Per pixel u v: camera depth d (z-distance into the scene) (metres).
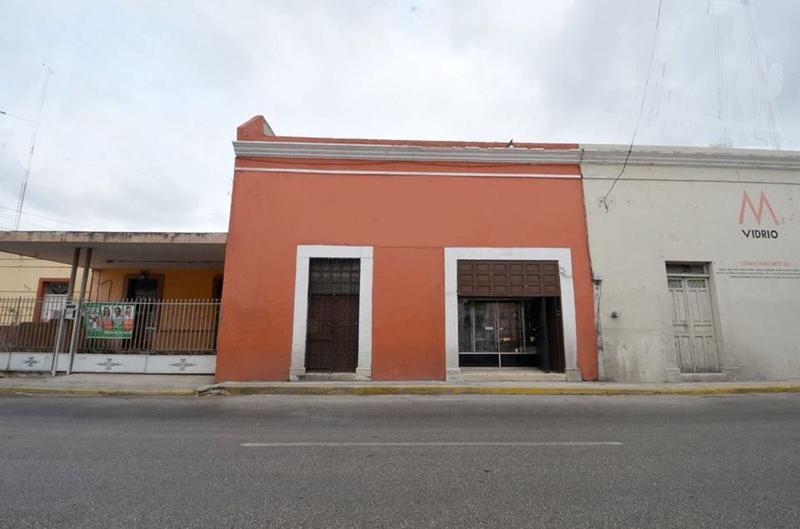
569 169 12.12
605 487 4.08
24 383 10.45
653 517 3.45
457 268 11.63
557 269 11.70
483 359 12.34
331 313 11.46
